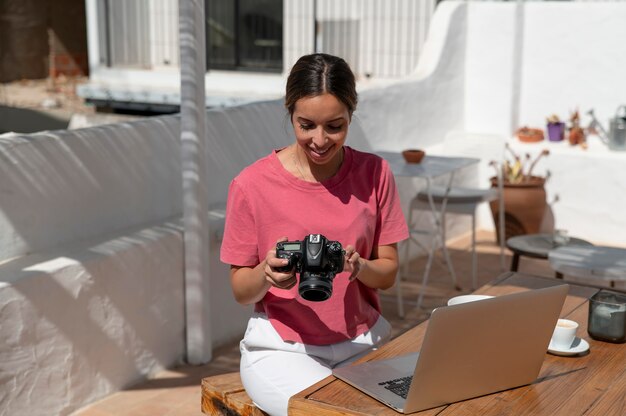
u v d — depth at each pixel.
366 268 2.59
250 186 2.63
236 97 8.90
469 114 8.00
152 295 4.47
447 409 2.18
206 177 4.60
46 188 4.12
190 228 4.60
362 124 6.50
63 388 3.97
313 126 2.49
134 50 10.23
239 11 9.90
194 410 4.15
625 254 4.89
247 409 2.78
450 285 6.27
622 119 7.39
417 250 6.92
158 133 4.80
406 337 2.73
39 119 9.31
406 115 7.07
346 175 2.68
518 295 2.20
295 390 2.55
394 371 2.42
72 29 13.90
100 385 4.20
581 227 7.45
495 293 3.23
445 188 6.34
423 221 6.93
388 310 5.77
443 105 7.62
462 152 6.54
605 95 7.65
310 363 2.63
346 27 9.41
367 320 2.75
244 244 2.65
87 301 4.05
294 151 2.68
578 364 2.53
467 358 2.17
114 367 4.26
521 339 2.26
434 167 5.60
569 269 4.69
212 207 5.16
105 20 10.20
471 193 6.14
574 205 7.45
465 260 6.88
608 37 7.55
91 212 4.39
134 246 4.31
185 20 4.36
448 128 7.76
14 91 12.35
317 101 2.45
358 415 2.15
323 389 2.31
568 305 3.10
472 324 2.13
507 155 7.71
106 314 4.17
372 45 9.31
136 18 10.14
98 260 4.09
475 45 7.87
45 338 3.85
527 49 7.92
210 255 4.86
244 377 2.73
